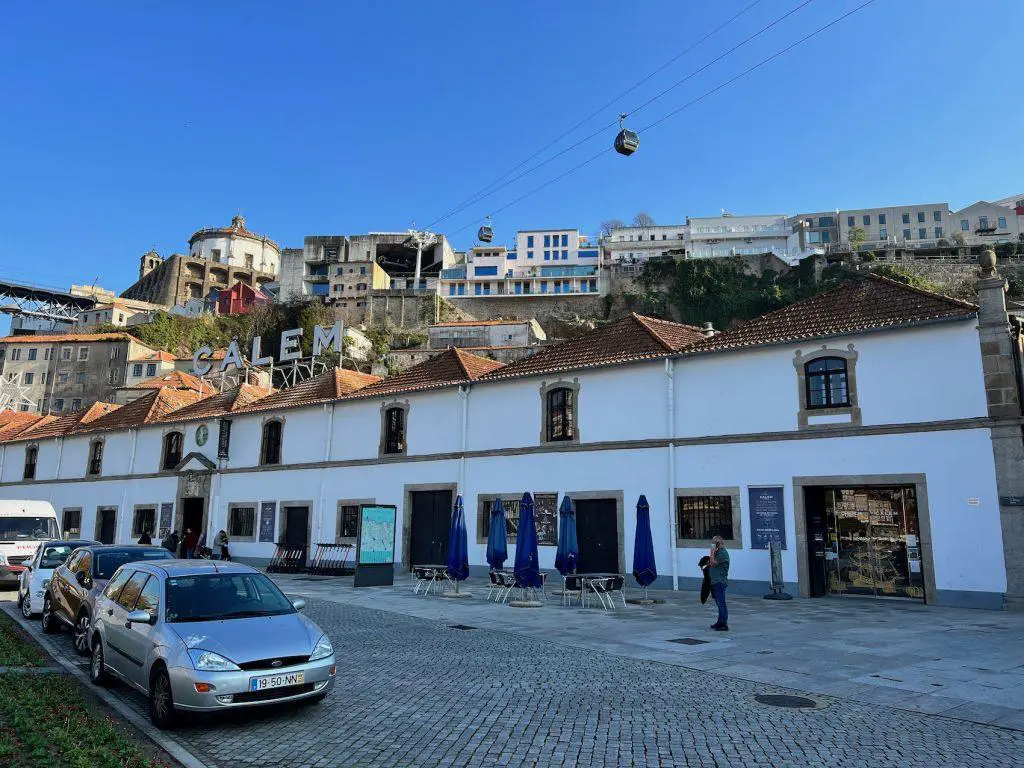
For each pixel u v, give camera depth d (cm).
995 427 1561
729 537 1869
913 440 1658
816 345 1819
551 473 2203
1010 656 1021
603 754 618
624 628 1291
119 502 3456
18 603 1605
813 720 713
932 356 1666
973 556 1552
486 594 1842
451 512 2405
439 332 8006
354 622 1361
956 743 647
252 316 9400
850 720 714
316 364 4591
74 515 3641
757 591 1795
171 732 704
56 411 8094
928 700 788
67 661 1062
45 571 1498
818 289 8769
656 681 873
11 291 10006
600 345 2303
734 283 9362
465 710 751
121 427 3541
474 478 2367
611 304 9631
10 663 988
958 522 1579
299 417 2919
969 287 8281
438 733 679
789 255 9806
